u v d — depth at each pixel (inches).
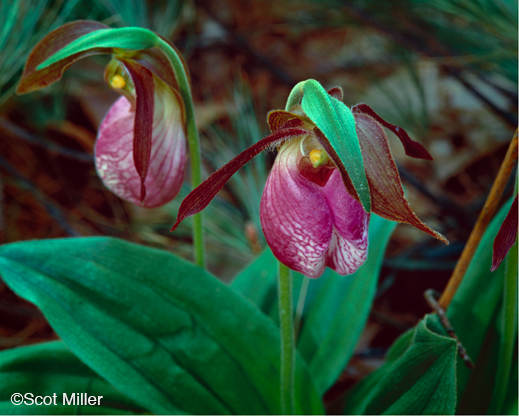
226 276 31.6
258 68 42.3
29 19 25.7
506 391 21.9
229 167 19.1
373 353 28.8
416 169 36.4
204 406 21.6
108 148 22.3
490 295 22.5
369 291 23.5
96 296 21.7
